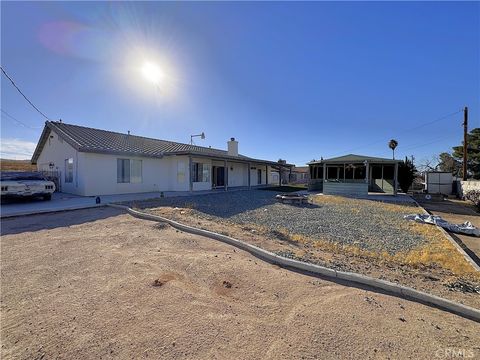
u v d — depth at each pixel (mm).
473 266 4418
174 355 2072
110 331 2379
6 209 8570
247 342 2232
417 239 6277
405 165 20859
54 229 6297
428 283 3537
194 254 4504
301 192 20562
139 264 3998
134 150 14844
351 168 22344
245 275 3660
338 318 2594
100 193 13227
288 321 2545
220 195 15914
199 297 3023
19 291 3164
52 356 2066
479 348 2207
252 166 26938
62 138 13484
